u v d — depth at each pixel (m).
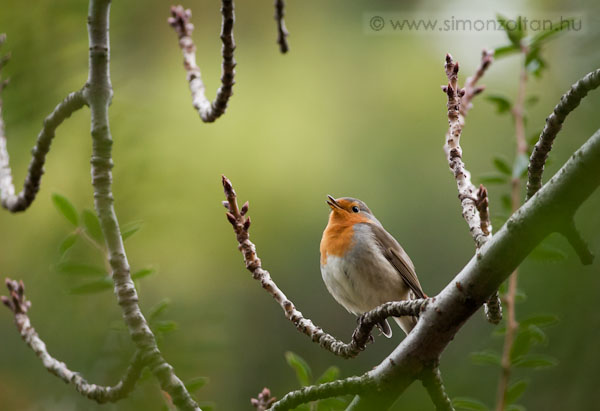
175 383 5.10
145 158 8.84
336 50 12.09
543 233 4.32
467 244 10.27
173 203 9.00
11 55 8.67
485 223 5.15
